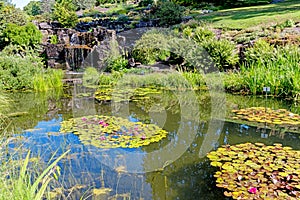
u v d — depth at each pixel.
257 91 6.39
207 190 2.51
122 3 21.19
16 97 7.08
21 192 1.74
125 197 2.44
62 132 4.16
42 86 7.94
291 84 5.94
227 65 7.80
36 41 12.84
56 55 12.58
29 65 8.56
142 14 15.76
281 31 8.81
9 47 11.34
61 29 15.24
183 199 2.39
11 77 8.02
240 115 4.70
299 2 13.20
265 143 3.48
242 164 2.86
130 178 2.76
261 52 7.34
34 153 3.36
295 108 5.11
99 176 2.80
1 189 1.82
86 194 2.48
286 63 6.33
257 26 9.87
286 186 2.43
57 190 2.53
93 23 16.27
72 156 3.28
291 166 2.77
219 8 15.19
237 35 9.36
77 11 21.58
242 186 2.47
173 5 13.92
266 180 2.54
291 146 3.37
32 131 4.26
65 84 8.66
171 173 2.84
